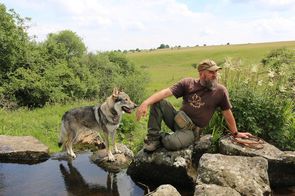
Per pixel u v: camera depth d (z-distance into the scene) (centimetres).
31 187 254
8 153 318
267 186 211
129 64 1930
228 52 3894
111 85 1466
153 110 257
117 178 272
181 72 2441
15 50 961
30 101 945
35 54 1024
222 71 347
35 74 953
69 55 1438
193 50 4847
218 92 247
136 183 264
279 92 335
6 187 253
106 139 316
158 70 2917
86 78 1306
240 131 314
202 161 232
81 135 373
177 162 248
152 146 257
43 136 453
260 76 348
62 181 266
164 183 261
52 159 322
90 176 276
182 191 250
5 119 527
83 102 935
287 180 254
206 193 196
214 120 311
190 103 250
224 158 234
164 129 341
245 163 228
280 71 354
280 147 312
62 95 966
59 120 556
